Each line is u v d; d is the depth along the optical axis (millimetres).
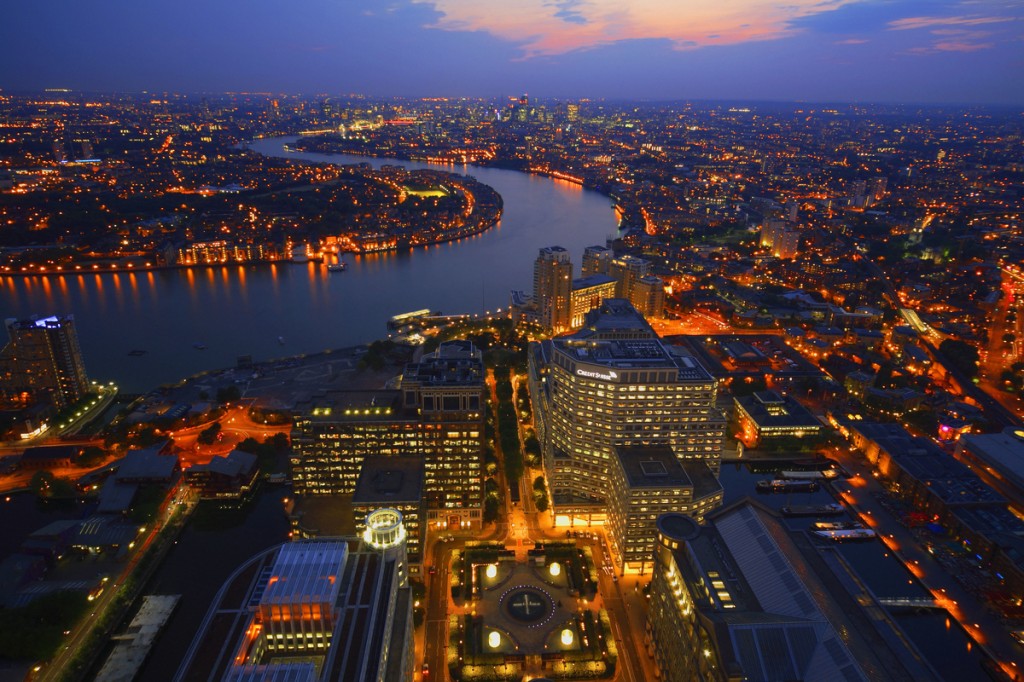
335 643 165875
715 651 180125
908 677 177250
